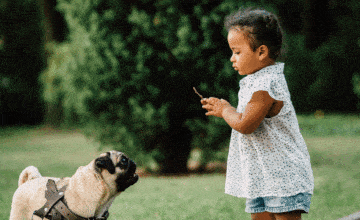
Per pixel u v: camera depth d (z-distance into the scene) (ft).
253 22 9.60
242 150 9.96
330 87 71.72
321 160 34.88
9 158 41.09
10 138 58.95
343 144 43.78
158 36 27.91
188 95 28.43
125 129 28.94
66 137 59.41
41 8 68.85
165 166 30.91
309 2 78.02
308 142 46.19
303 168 9.52
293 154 9.50
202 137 29.09
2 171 33.14
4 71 74.33
